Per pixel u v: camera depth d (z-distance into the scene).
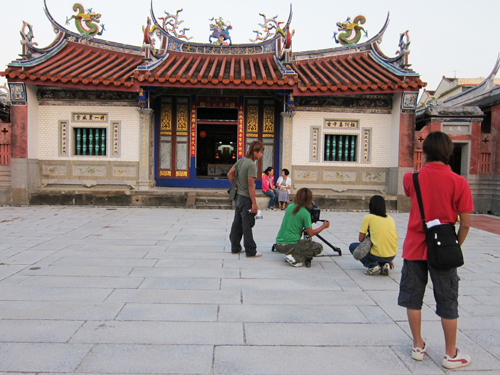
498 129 11.84
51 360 2.75
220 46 13.12
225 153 14.81
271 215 10.17
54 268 4.99
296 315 3.65
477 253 6.42
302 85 11.03
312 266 5.38
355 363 2.83
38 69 11.02
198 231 7.68
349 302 4.02
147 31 11.09
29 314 3.54
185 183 13.01
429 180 2.85
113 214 9.80
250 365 2.76
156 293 4.16
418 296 2.89
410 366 2.81
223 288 4.37
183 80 10.50
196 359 2.82
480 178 12.06
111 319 3.47
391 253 4.90
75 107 11.59
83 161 11.64
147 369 2.68
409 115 11.31
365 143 11.94
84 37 12.64
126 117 11.60
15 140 11.04
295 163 11.87
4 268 4.96
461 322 3.61
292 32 11.30
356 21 12.78
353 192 11.95
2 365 2.67
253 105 13.02
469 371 2.76
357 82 10.71
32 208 10.70
